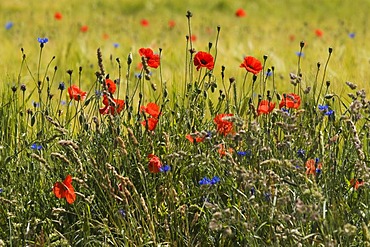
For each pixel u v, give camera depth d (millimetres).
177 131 4895
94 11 20438
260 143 4336
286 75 8297
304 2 23953
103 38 12164
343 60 8516
